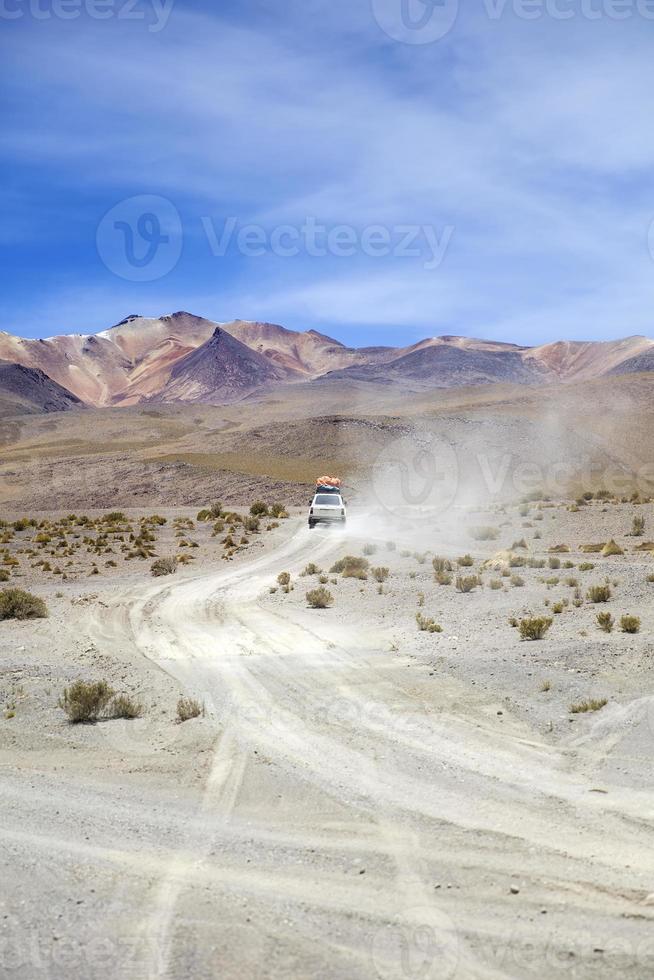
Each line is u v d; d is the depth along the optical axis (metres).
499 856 7.32
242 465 117.69
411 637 17.64
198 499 92.12
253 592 26.69
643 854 7.29
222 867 7.19
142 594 26.91
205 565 36.00
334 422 137.75
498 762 9.86
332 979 5.42
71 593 27.69
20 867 7.24
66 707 12.81
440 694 12.94
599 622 17.05
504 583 24.27
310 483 95.94
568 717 11.44
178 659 16.50
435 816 8.29
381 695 13.05
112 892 6.71
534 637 16.47
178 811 8.63
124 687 14.27
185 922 6.19
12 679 15.05
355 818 8.29
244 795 9.04
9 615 22.30
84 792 9.34
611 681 13.02
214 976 5.47
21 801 9.06
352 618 20.62
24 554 42.00
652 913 6.23
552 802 8.58
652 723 10.83
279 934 6.00
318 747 10.62
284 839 7.80
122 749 11.05
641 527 37.56
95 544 44.47
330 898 6.58
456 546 37.06
